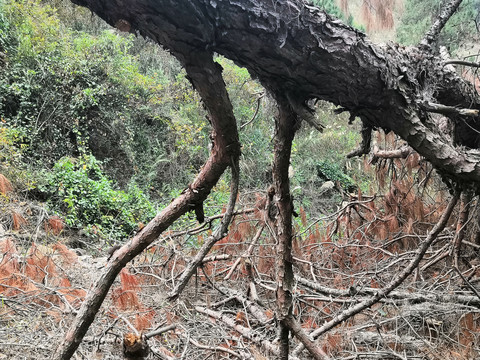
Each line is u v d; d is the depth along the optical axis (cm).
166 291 351
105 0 103
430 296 308
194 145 880
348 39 127
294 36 119
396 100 146
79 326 175
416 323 298
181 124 865
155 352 248
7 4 753
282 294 182
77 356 245
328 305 332
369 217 471
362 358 266
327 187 869
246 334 285
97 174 718
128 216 655
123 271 286
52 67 727
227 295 346
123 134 796
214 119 139
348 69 130
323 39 123
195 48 115
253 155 866
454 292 311
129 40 914
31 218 494
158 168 839
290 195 176
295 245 387
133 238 178
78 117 739
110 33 861
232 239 395
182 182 842
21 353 243
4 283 317
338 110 153
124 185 778
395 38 591
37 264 352
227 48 119
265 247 385
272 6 112
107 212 645
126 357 155
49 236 467
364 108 148
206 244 180
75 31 864
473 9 543
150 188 802
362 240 437
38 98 712
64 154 723
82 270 381
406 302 304
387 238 416
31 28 746
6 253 336
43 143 698
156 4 101
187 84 938
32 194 597
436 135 158
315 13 121
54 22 776
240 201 441
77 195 636
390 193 428
